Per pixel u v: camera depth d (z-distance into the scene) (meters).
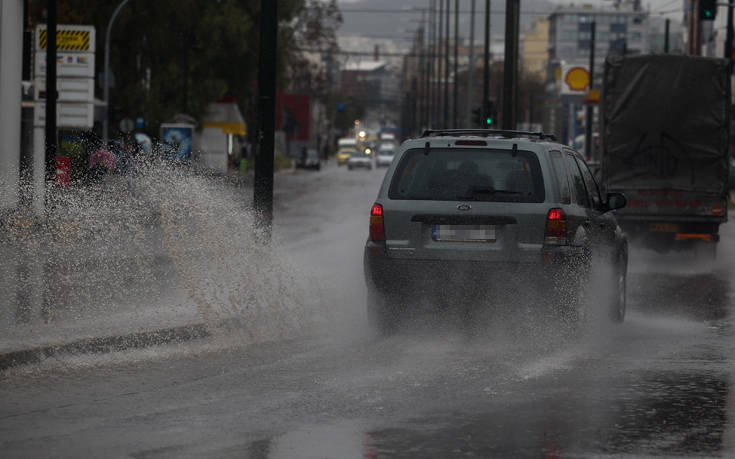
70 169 50.00
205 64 120.62
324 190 116.94
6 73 59.84
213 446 13.84
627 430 14.86
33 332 21.25
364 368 19.38
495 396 17.05
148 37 113.12
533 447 13.87
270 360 20.14
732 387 18.00
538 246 22.31
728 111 45.72
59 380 18.16
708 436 14.57
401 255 22.70
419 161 23.08
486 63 96.75
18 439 14.22
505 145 22.83
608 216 26.39
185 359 20.17
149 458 13.28
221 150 158.25
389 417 15.52
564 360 20.41
